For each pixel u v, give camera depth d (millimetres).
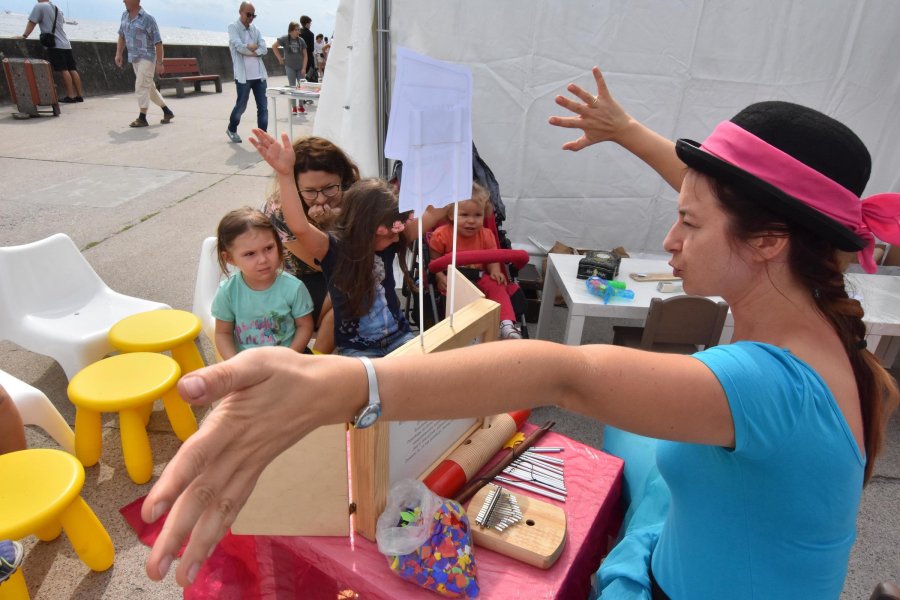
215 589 1726
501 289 3146
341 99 3898
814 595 949
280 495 1261
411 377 614
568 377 672
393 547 1207
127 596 1958
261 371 521
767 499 858
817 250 796
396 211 2207
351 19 3705
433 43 3816
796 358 787
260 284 2551
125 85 13023
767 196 753
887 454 2947
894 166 4250
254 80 8672
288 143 2027
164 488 459
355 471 1241
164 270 4461
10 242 4730
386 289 2432
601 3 3822
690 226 850
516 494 1461
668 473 1026
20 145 7809
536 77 4031
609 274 3168
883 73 3998
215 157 7887
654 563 1212
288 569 1501
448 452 1530
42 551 2109
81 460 2486
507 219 4559
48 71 9414
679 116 4180
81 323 3074
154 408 2963
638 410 681
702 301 2709
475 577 1235
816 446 773
